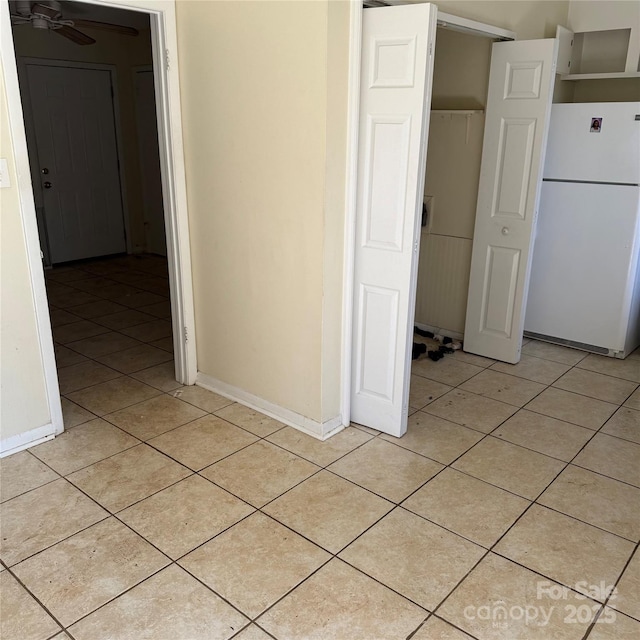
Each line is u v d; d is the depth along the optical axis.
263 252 2.79
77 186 6.04
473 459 2.66
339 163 2.50
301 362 2.79
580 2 4.00
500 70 3.37
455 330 4.10
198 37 2.75
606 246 3.69
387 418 2.84
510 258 3.58
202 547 2.09
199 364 3.37
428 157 3.92
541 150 3.32
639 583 1.95
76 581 1.93
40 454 2.66
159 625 1.77
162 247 6.54
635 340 3.97
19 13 3.06
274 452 2.69
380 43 2.40
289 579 1.95
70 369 3.60
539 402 3.22
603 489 2.44
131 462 2.60
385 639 1.72
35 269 2.57
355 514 2.27
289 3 2.36
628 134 3.45
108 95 6.06
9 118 2.38
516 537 2.15
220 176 2.87
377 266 2.66
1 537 2.13
